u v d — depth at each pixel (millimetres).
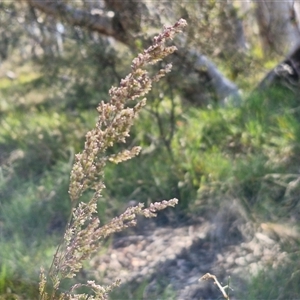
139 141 4984
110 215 4051
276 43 6141
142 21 5141
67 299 1954
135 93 1711
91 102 5762
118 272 3391
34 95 6906
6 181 4609
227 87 5316
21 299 2875
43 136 5441
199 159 4324
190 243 3629
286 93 4738
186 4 5184
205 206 3953
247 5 6176
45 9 5570
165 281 3273
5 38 6215
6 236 3652
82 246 1812
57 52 5988
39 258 3264
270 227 3371
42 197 4273
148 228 3936
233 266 3281
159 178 4336
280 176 3715
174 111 5168
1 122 6082
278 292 2893
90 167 1763
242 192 3791
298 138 4000
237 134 4430
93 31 5539
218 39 5422
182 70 5051
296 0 6086
